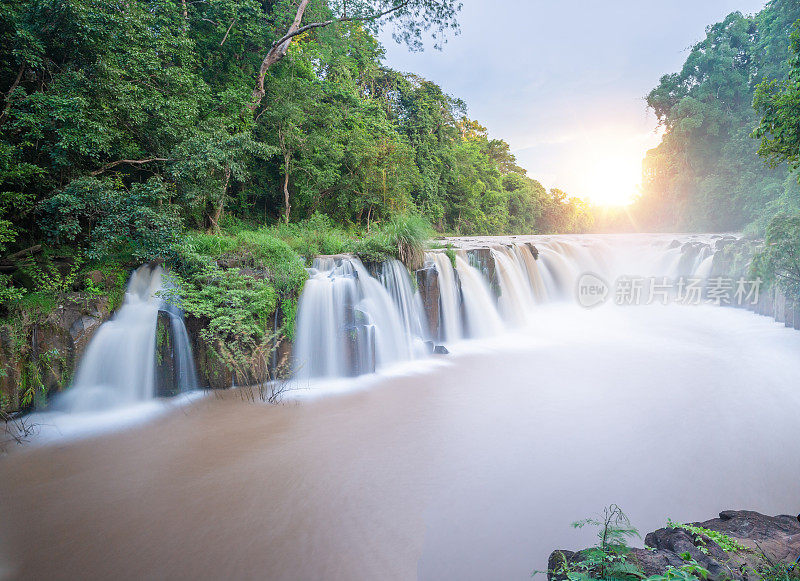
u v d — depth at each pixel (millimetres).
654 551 3418
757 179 32594
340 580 4242
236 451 6789
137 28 10820
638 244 23516
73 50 9539
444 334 12805
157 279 9844
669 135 39938
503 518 5070
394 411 8148
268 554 4613
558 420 7652
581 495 5480
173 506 5461
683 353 11367
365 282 11078
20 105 8805
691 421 7496
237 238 11539
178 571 4410
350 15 20297
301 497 5598
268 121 18594
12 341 7719
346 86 24438
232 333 9227
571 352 11719
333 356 10055
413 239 12492
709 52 37531
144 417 8055
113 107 10430
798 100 8266
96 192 9297
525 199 52969
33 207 9461
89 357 8477
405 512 5246
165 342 8891
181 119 12148
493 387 9281
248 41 18344
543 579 4129
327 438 7152
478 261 14156
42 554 4668
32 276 8641
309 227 16016
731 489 5555
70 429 7590
